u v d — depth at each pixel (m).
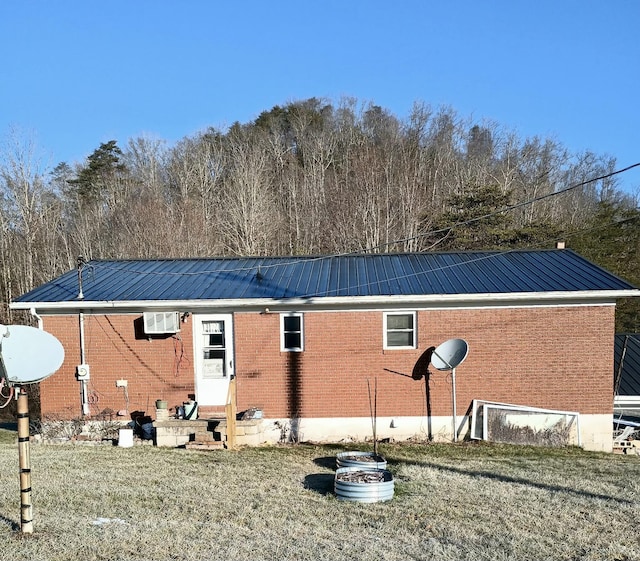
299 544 7.82
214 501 9.79
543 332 15.86
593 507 9.76
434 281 16.62
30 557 7.06
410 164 49.00
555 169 54.88
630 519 9.13
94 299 15.91
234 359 16.14
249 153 52.72
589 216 43.34
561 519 9.09
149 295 16.20
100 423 15.96
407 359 15.96
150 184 51.06
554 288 15.66
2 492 9.93
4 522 8.33
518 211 44.88
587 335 15.80
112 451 14.15
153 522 8.58
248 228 41.62
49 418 16.11
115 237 41.34
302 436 15.95
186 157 53.59
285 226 45.12
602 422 15.79
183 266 19.02
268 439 15.94
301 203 46.66
